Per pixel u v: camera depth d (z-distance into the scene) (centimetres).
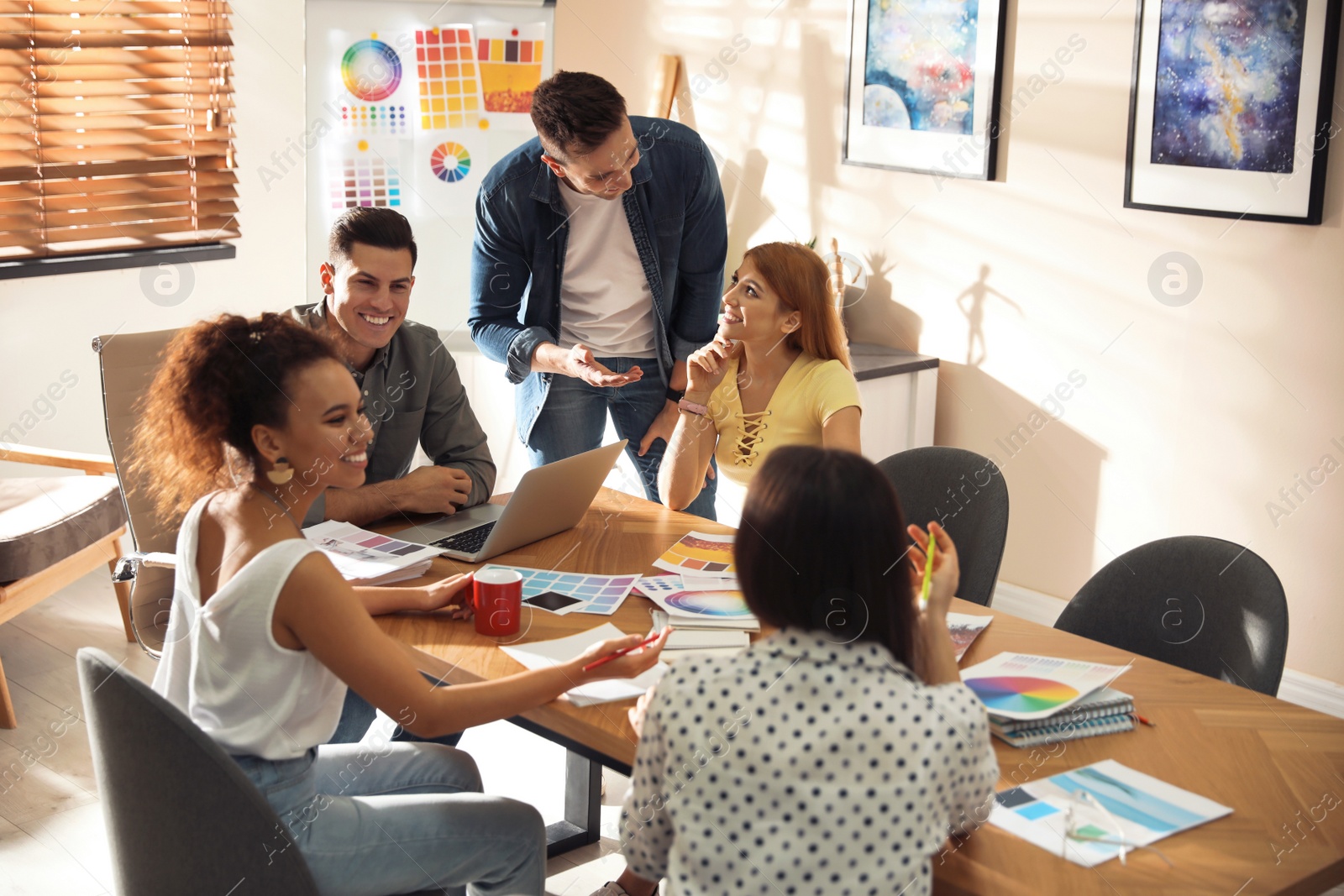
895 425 342
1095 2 295
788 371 230
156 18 362
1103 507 316
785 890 111
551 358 259
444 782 169
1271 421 281
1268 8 264
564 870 223
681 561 198
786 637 116
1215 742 144
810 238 372
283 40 388
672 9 390
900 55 336
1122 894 113
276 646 136
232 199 389
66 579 284
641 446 290
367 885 146
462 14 372
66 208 356
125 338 232
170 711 126
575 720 144
